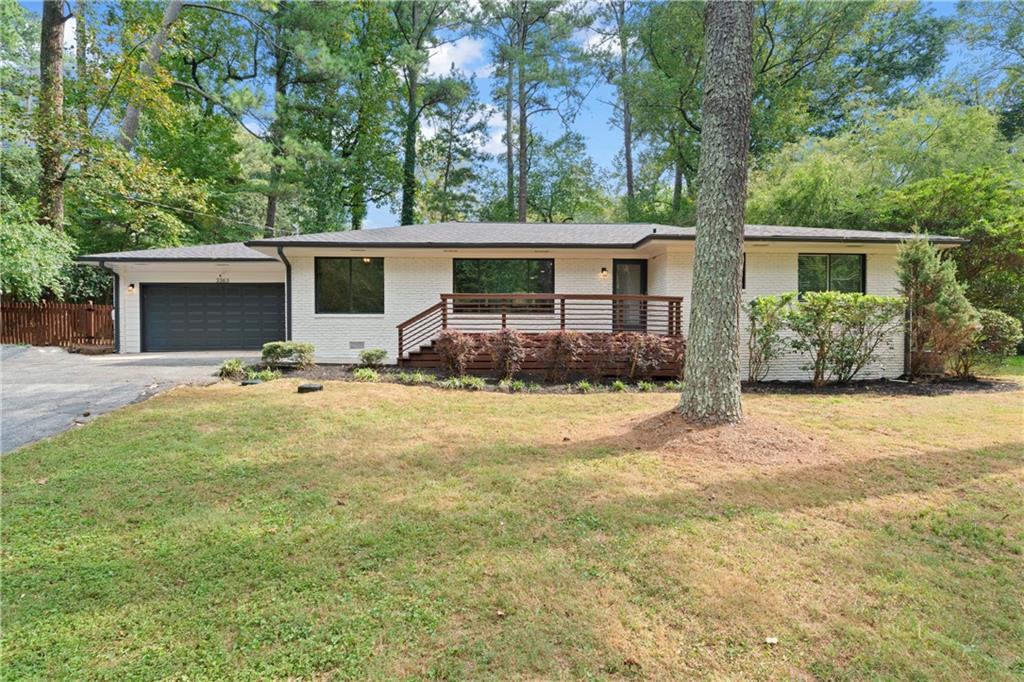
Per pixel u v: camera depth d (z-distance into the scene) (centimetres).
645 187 3022
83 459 470
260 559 310
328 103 2233
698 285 575
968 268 1296
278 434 556
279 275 1523
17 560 307
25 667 221
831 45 2286
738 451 497
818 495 407
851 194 1716
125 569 299
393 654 229
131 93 1491
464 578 289
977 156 1683
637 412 677
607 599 269
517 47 2647
